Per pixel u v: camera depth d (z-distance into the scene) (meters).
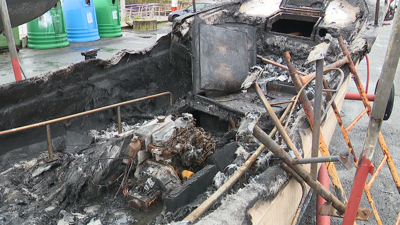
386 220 2.99
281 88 3.92
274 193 1.78
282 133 1.74
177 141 2.60
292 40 4.52
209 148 2.80
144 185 2.52
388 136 4.64
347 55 2.39
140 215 2.41
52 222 2.34
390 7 6.82
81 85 3.40
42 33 9.27
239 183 2.02
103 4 11.49
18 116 2.96
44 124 2.74
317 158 1.58
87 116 3.53
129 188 2.60
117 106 3.16
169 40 4.07
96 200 2.60
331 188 3.47
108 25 11.77
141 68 3.90
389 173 3.75
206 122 3.81
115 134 3.47
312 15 4.52
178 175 2.59
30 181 2.71
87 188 2.58
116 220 2.37
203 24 3.82
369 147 1.47
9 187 2.64
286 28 5.12
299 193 2.20
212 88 3.74
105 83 3.61
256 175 2.07
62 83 3.23
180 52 3.95
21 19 3.96
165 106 4.21
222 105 3.51
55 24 9.42
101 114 3.65
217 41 3.91
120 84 3.77
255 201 1.65
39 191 2.61
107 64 3.51
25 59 8.00
